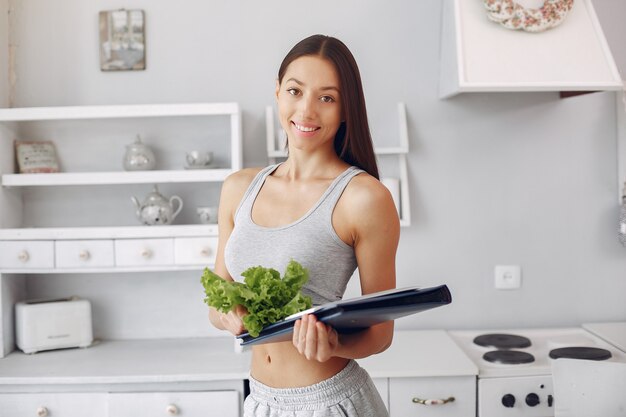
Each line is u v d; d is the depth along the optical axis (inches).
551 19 100.7
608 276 118.4
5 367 102.3
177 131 115.6
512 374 97.6
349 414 59.1
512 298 118.1
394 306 47.6
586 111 116.7
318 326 48.8
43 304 110.3
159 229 105.4
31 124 115.6
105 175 107.3
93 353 109.1
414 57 115.3
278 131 113.3
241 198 64.1
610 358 99.1
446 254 117.4
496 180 117.0
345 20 114.9
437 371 96.3
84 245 106.0
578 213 117.6
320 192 59.4
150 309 117.3
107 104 115.3
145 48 114.7
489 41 101.3
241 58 115.0
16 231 106.1
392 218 58.9
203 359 104.7
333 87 57.4
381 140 116.0
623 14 115.7
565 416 79.8
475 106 116.0
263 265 58.8
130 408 98.4
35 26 114.6
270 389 60.2
